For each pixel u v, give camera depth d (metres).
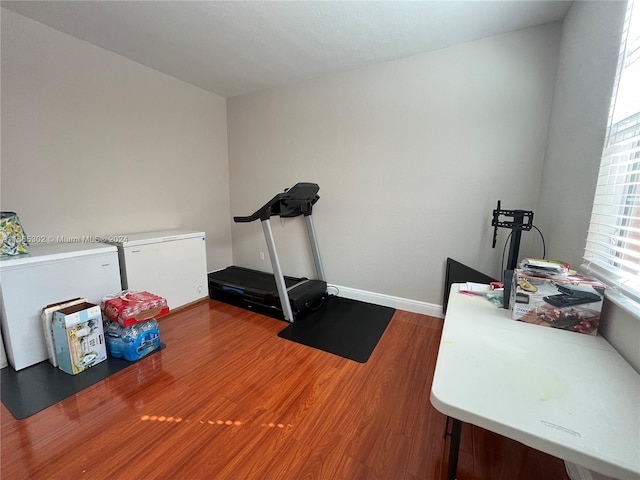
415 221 2.63
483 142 2.27
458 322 1.16
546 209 1.95
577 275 1.17
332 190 3.02
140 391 1.61
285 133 3.22
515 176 2.19
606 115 1.24
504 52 2.11
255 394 1.60
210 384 1.68
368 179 2.80
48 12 1.92
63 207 2.29
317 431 1.35
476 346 0.97
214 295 3.16
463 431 1.37
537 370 0.84
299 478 1.13
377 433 1.35
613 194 1.21
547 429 0.63
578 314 1.08
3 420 1.39
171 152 3.06
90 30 2.13
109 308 1.93
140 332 1.94
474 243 2.41
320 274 3.12
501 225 1.95
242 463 1.19
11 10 1.90
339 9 1.84
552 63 1.97
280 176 3.35
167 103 2.96
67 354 1.74
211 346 2.11
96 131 2.43
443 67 2.33
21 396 1.55
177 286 2.74
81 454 1.21
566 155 1.65
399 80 2.53
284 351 2.05
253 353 2.02
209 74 2.90
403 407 1.51
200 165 3.39
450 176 2.43
